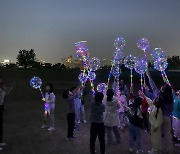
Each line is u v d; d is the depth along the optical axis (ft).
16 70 99.86
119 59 35.55
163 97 21.50
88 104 53.11
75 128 30.99
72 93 27.53
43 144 25.54
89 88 71.26
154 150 21.93
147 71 27.58
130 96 31.96
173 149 23.61
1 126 24.68
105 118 24.73
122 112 30.53
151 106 22.48
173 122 25.71
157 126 21.45
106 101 24.72
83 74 32.96
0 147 24.36
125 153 22.72
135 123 22.25
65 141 26.61
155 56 27.73
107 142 25.67
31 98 61.52
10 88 25.62
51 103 31.14
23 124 34.35
